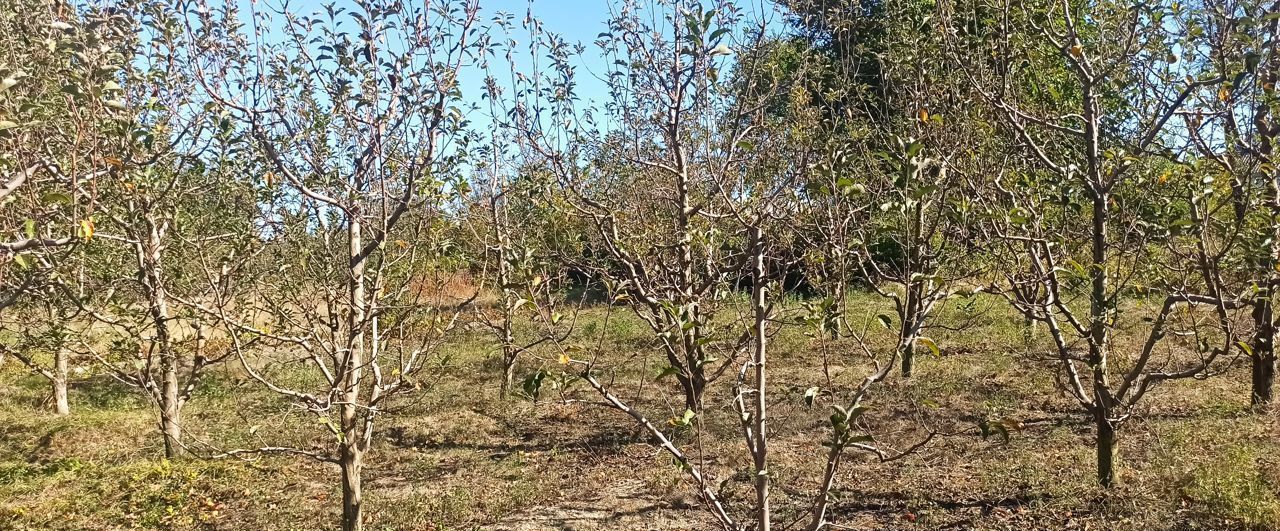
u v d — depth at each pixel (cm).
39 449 796
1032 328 992
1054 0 480
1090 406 511
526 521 576
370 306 459
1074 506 516
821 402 827
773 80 584
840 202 438
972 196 490
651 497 608
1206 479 516
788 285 1111
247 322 581
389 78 424
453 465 723
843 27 641
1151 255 476
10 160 342
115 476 686
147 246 543
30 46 367
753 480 616
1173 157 457
